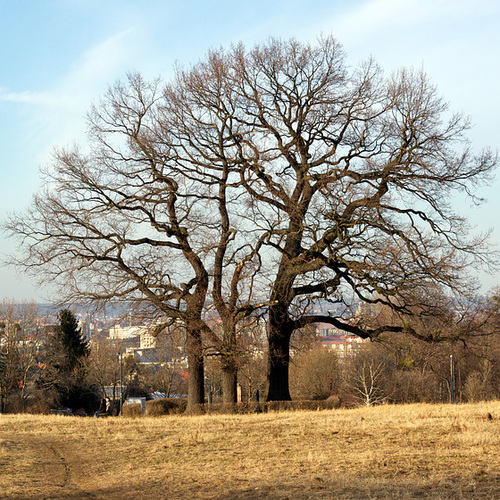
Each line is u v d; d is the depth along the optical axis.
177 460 13.94
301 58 28.17
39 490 11.02
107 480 12.12
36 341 62.84
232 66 28.14
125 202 27.77
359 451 13.75
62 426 21.05
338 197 24.84
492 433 15.33
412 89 26.34
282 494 9.95
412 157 25.92
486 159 26.23
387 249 24.53
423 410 22.62
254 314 26.50
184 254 27.78
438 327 27.50
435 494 9.20
